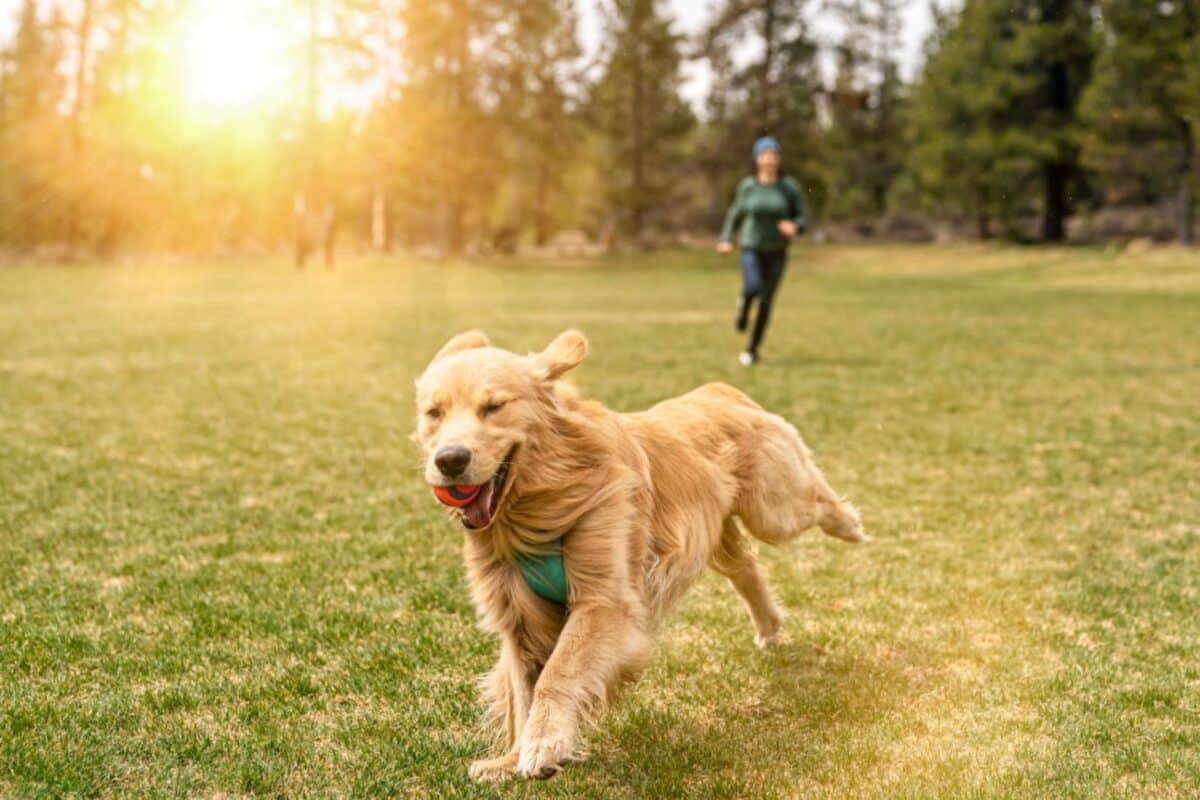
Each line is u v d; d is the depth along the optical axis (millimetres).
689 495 3867
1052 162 50250
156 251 60688
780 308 23578
